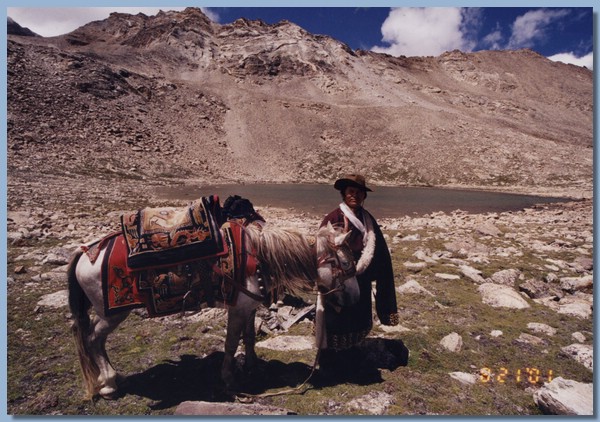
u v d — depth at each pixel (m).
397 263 8.25
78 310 3.58
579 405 3.27
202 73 116.06
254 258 3.65
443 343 4.66
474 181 56.97
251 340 4.02
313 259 3.82
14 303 5.40
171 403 3.53
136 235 3.45
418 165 64.62
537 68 195.00
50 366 4.05
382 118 86.81
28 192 18.23
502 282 7.21
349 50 150.62
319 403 3.46
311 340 4.73
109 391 3.56
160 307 3.46
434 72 182.25
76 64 66.00
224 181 48.22
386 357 4.29
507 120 116.69
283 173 61.28
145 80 78.56
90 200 18.08
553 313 5.79
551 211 23.92
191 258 3.45
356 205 4.16
